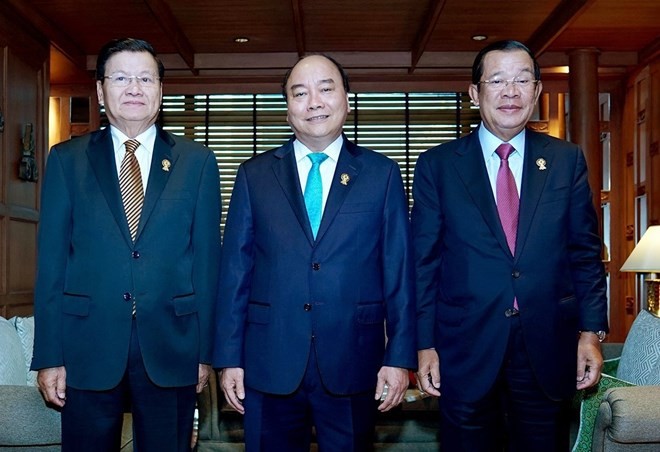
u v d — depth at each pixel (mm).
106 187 2018
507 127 2068
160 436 1991
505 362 2016
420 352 2090
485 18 5324
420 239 2125
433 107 6902
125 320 1972
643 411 2156
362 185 2008
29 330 3102
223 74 6500
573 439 2848
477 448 2037
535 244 2008
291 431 1988
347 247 1960
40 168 5379
